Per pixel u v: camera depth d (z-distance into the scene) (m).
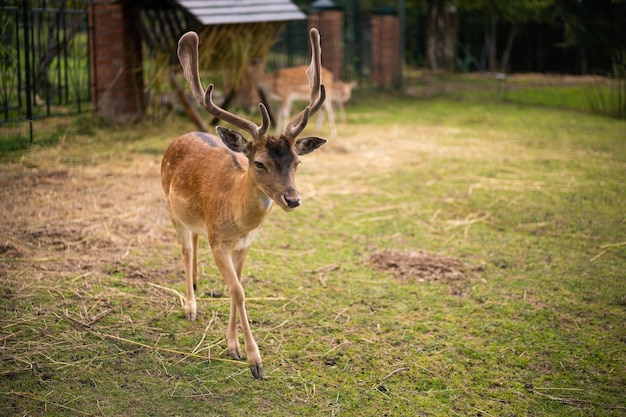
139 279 5.47
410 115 14.95
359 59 19.28
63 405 3.70
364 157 10.43
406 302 5.28
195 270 5.30
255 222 4.16
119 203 7.40
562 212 7.71
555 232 7.05
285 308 5.09
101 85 11.70
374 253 6.32
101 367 4.12
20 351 4.23
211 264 5.88
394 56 19.48
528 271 5.97
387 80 19.50
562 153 10.94
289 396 3.92
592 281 5.75
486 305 5.25
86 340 4.44
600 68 18.30
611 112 15.35
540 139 12.20
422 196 8.35
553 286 5.64
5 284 5.19
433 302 5.29
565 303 5.31
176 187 4.74
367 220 7.37
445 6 23.66
